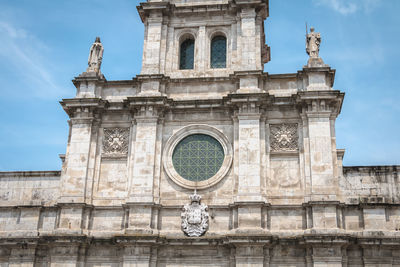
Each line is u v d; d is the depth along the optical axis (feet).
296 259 100.73
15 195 114.93
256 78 115.14
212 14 126.52
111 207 109.70
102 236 106.83
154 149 111.86
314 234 98.02
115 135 116.57
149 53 122.31
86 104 116.16
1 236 109.29
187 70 122.52
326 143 106.63
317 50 117.29
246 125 110.52
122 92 120.88
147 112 114.52
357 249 100.22
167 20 127.03
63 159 119.75
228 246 101.96
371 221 101.45
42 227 110.22
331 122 110.11
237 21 123.85
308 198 104.32
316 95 109.29
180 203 108.68
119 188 111.96
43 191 114.62
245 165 107.45
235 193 107.04
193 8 126.21
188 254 103.96
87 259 105.91
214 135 113.80
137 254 102.12
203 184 109.19
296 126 111.65
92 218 109.81
